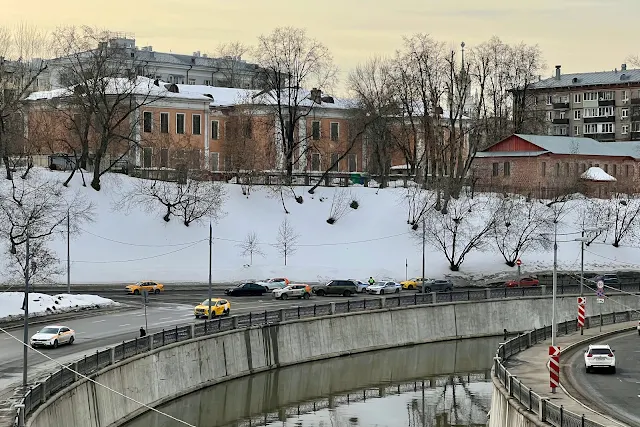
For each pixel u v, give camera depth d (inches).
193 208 4948.3
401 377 3390.7
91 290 4138.8
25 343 2242.9
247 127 5728.3
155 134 5575.8
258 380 3216.0
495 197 5551.2
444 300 4052.7
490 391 3206.2
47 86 6451.8
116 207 4899.1
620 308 4490.7
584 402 2237.9
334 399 3056.1
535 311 4274.1
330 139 6235.2
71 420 2146.9
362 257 5078.7
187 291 4261.8
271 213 5255.9
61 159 5423.2
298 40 5831.7
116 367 2447.1
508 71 6515.8
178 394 2810.0
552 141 6353.3
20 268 4055.1
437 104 5787.4
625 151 6668.3
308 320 3486.7
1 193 4552.2
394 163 6929.1
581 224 5516.7
